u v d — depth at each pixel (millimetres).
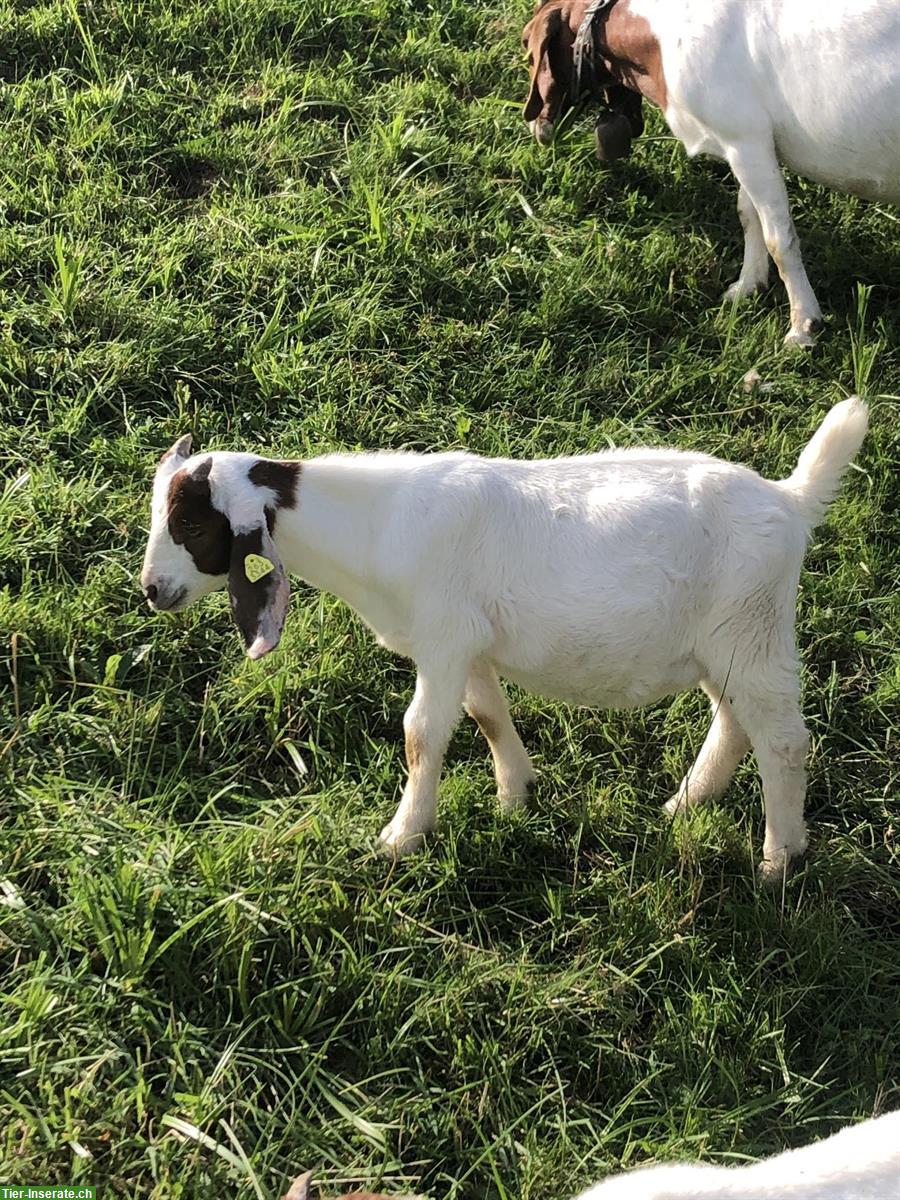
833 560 3766
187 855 3234
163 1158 2963
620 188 4473
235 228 4250
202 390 3971
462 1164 3021
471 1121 3047
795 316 4133
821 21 3914
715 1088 3100
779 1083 3127
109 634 3551
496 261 4238
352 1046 3105
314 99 4625
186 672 3553
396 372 4020
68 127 4457
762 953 3232
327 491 3227
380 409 3953
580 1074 3131
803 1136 3074
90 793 3340
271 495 3197
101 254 4152
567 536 3213
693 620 3230
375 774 3432
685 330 4164
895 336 4141
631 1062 3133
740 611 3199
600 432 3920
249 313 4105
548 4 4410
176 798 3350
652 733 3525
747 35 3986
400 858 3314
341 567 3258
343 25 4891
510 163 4496
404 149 4480
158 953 3094
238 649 3574
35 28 4691
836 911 3309
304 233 4230
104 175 4340
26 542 3650
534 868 3346
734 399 4020
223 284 4160
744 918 3262
